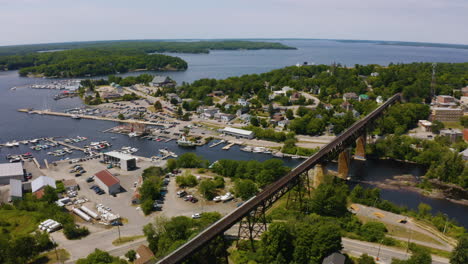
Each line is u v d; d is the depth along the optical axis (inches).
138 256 4227.4
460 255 3924.7
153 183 6314.0
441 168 7229.3
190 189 6501.0
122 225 5251.0
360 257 4269.2
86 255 4448.8
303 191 5807.1
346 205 5659.5
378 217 5398.6
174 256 3353.8
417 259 3831.2
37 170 7721.5
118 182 6530.5
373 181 7332.7
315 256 3917.3
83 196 6304.1
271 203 4825.3
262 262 4013.3
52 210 5502.0
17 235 4729.3
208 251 3951.8
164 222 4603.8
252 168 6968.5
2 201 6141.7
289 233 4220.0
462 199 6456.7
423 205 5580.7
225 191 6387.8
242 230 4842.5
